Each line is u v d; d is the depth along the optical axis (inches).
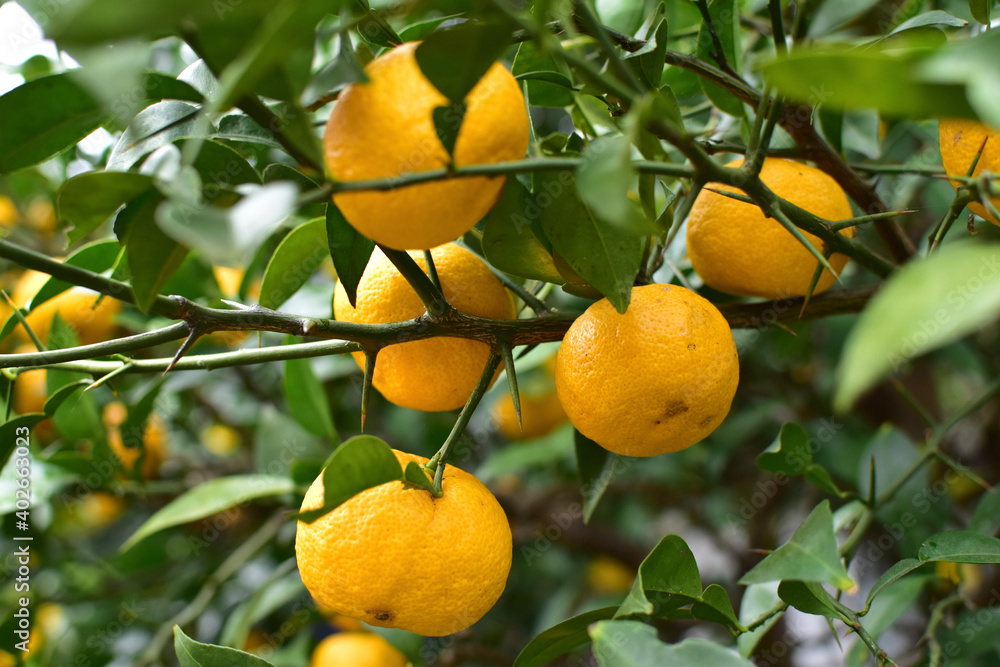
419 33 24.9
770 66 19.1
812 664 41.0
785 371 40.8
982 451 41.2
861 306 25.6
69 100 22.6
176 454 41.8
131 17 19.5
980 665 29.0
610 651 22.0
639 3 28.8
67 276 22.0
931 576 28.4
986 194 20.9
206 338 32.3
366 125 21.2
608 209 20.0
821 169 26.0
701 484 42.5
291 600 36.2
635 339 23.1
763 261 24.8
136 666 31.1
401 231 21.6
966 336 38.7
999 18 26.5
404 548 22.8
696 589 23.4
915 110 19.2
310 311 30.3
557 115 38.9
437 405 25.5
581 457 26.3
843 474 35.5
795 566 22.4
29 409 31.1
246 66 19.7
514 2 23.2
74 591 37.9
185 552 40.4
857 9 28.8
